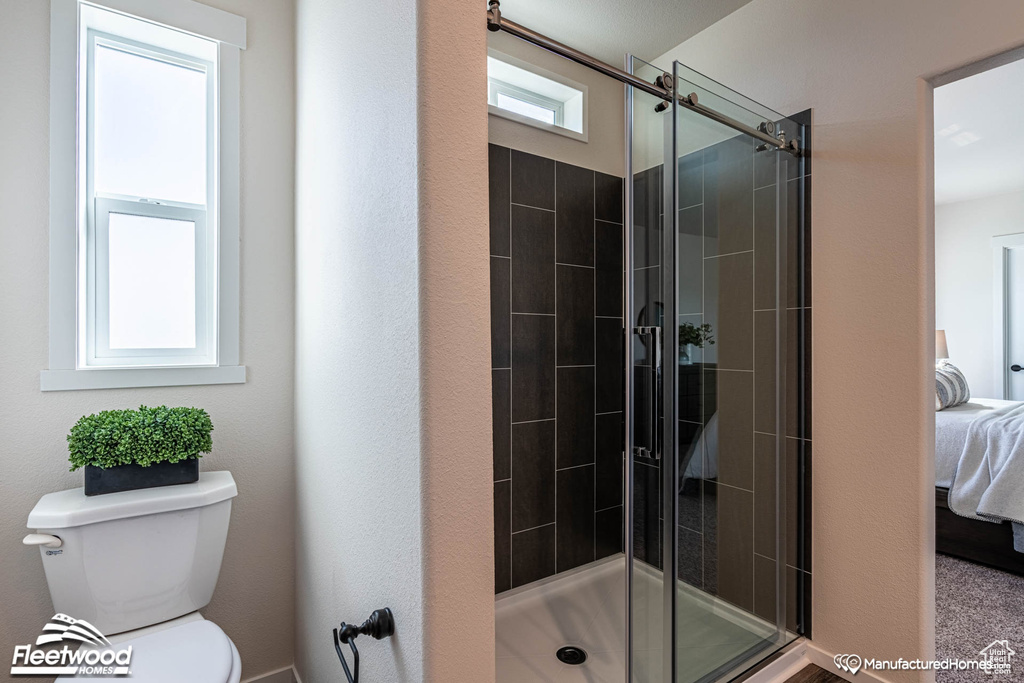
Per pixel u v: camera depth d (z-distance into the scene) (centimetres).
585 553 252
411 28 91
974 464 282
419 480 89
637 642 152
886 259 164
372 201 109
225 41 163
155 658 120
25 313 137
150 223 163
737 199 172
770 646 181
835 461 178
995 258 478
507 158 224
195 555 142
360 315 117
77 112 143
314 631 152
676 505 154
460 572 92
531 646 197
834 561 178
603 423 260
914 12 157
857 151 172
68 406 142
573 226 246
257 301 170
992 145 348
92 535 127
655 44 234
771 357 187
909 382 159
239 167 166
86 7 144
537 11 211
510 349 226
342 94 128
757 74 202
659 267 156
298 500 170
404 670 96
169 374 154
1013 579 259
